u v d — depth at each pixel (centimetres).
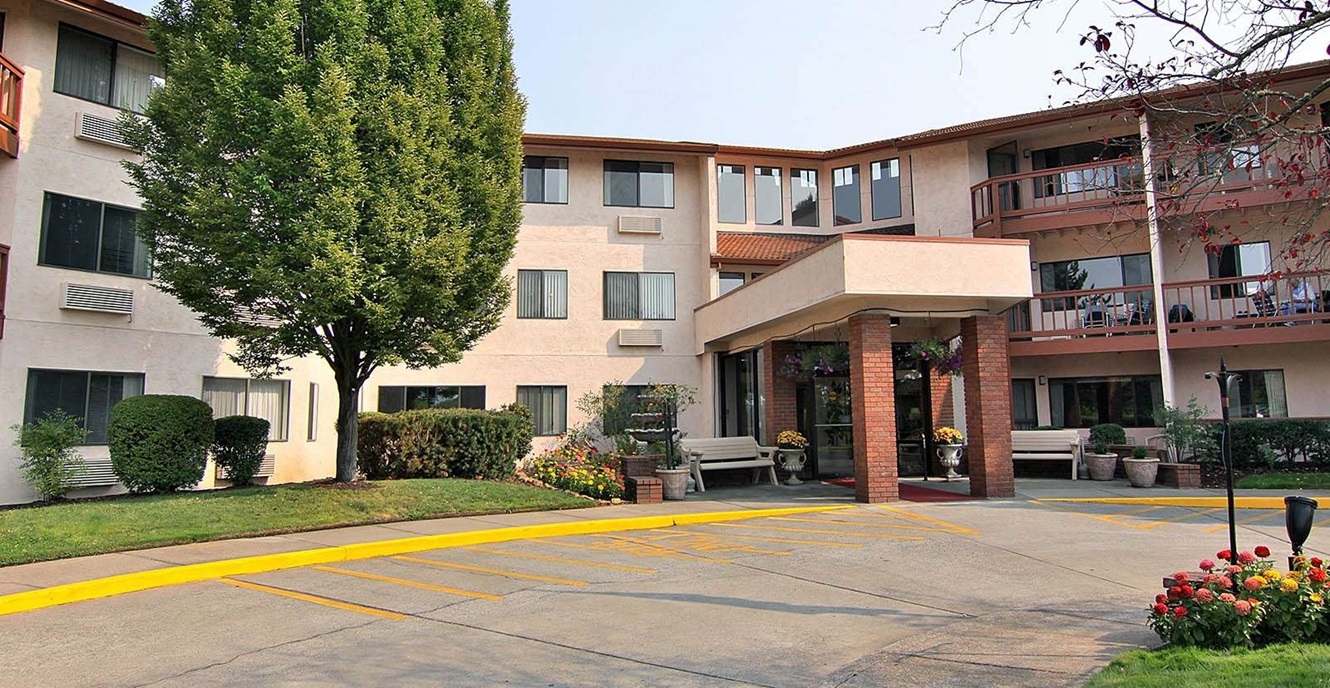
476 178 1377
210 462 1661
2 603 782
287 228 1195
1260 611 574
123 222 1647
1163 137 692
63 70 1588
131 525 1118
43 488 1399
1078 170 2064
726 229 2408
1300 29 559
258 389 1827
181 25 1355
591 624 721
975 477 1551
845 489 1734
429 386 2156
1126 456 1930
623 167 2317
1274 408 2081
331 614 768
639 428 2053
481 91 1434
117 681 578
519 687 556
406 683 567
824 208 2438
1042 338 2230
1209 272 2150
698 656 623
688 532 1247
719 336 2047
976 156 2311
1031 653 611
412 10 1327
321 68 1233
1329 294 1952
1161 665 538
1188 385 2156
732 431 2166
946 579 888
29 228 1513
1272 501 1410
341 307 1257
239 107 1204
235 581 921
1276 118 593
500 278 1489
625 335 2234
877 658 609
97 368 1575
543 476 1691
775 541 1137
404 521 1306
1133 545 1063
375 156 1256
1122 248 2234
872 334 1507
